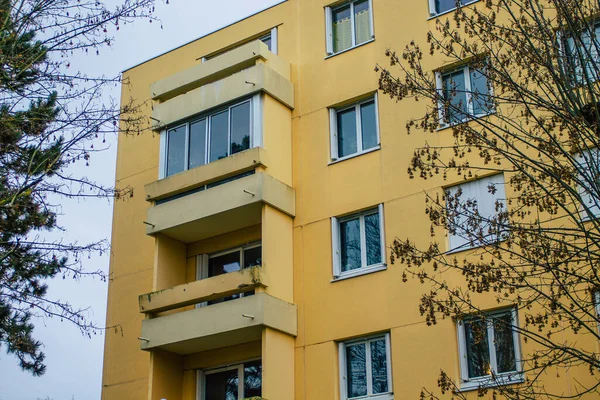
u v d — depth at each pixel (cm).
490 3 1462
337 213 2058
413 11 2148
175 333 2034
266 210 2041
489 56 1486
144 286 2323
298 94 2252
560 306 1298
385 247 1958
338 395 1897
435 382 1777
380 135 2069
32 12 1608
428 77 2045
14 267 1714
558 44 1420
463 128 1435
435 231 1897
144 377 2212
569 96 1361
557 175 1366
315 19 2319
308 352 1964
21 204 1628
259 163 2073
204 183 2162
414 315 1855
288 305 2002
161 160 2284
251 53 2228
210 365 2094
